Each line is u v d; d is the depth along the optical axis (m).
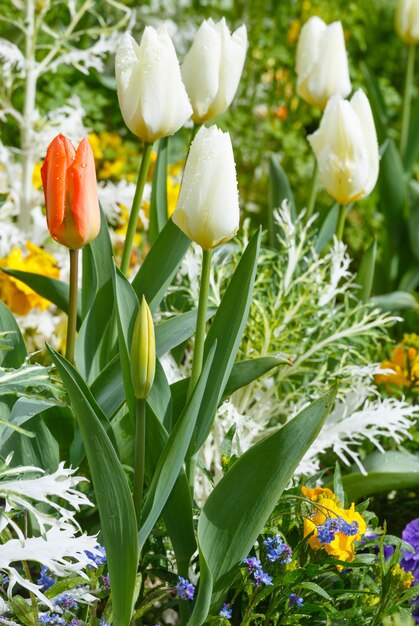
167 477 1.06
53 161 1.05
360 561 1.13
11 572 1.05
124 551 1.05
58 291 1.23
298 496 1.11
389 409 1.29
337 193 1.33
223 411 1.26
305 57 1.40
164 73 1.11
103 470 1.04
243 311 1.09
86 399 1.03
